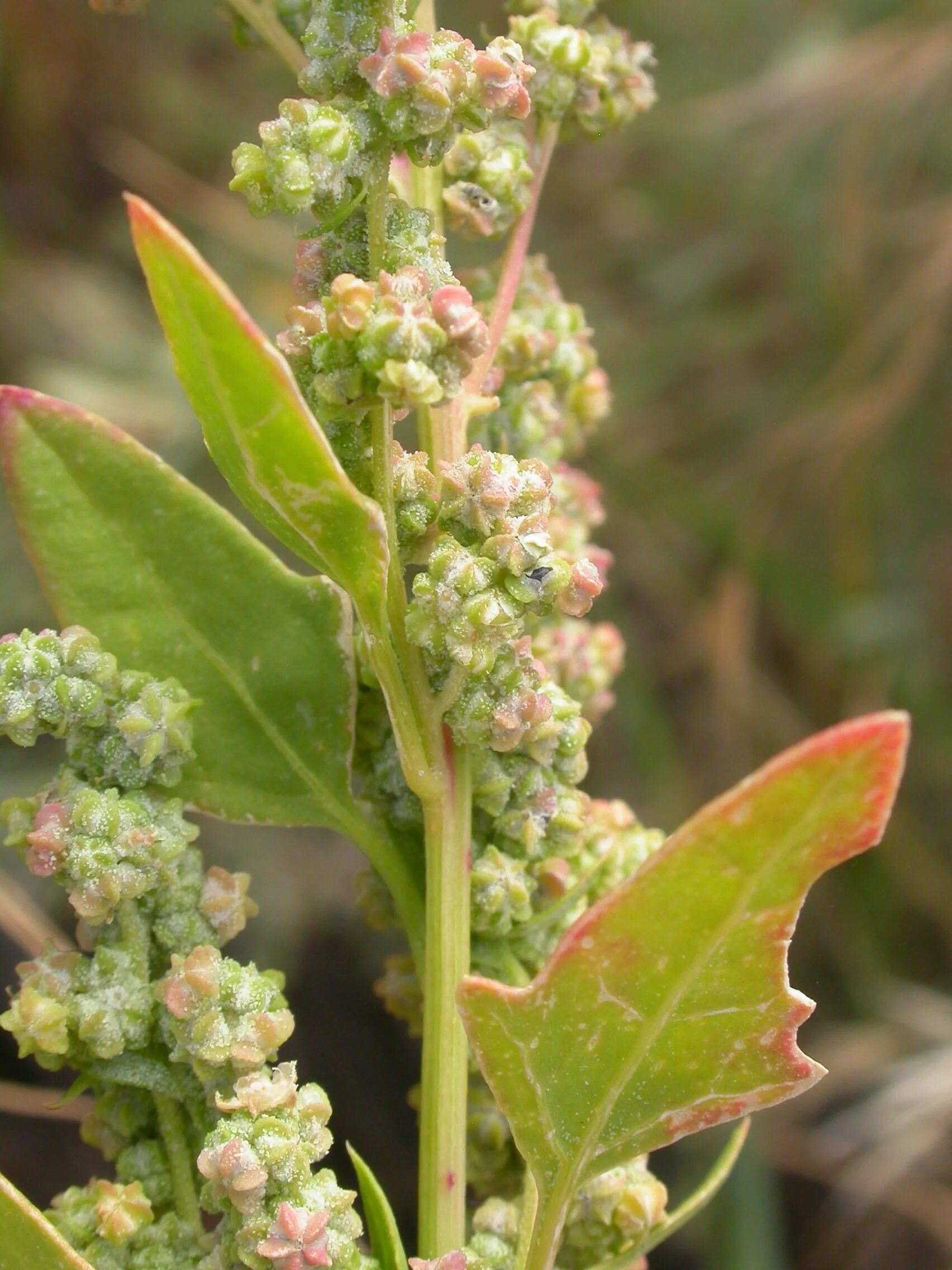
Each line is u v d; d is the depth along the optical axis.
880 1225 0.32
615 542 0.36
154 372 0.33
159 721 0.12
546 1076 0.11
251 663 0.12
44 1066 0.11
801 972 0.33
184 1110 0.12
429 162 0.11
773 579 0.35
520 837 0.12
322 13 0.11
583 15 0.13
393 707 0.11
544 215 0.40
